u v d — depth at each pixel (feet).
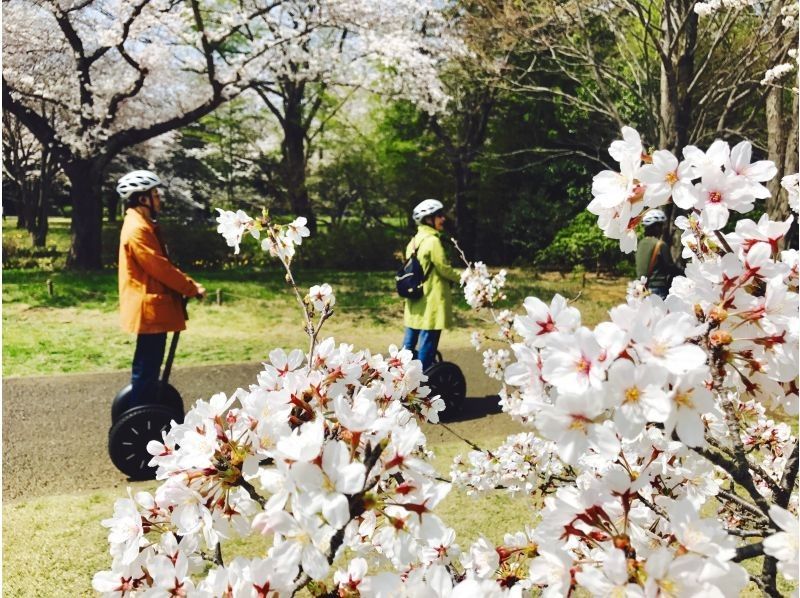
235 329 27.35
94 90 41.11
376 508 3.21
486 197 54.80
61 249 58.44
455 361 21.85
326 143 59.52
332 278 44.93
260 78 42.37
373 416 3.18
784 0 25.75
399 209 59.62
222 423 3.90
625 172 3.59
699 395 2.96
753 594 8.13
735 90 31.32
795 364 3.44
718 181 3.46
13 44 40.32
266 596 3.22
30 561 9.05
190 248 50.29
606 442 2.84
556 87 47.52
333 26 41.68
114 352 22.81
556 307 3.34
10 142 58.13
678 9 28.58
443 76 47.34
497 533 9.59
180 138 62.08
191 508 3.68
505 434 14.30
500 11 33.47
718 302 3.51
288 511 3.63
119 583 4.06
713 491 4.73
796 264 3.71
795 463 4.02
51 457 13.32
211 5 47.78
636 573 2.86
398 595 3.01
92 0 38.86
